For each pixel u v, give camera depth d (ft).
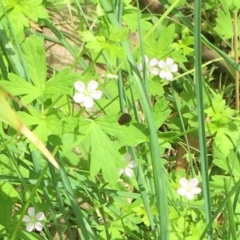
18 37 1.15
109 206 1.21
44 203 1.18
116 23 0.98
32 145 0.90
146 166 1.22
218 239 1.24
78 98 0.90
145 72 1.01
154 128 0.93
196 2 0.92
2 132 1.06
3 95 0.64
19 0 1.02
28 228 1.04
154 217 1.14
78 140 0.93
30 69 0.91
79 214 1.05
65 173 1.04
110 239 1.18
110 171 0.93
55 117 0.91
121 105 1.09
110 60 1.05
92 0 1.16
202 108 0.96
